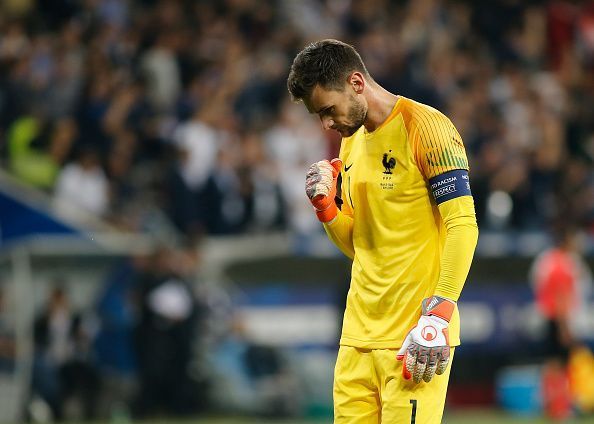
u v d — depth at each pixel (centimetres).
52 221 4400
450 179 1669
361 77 1703
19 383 4228
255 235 4919
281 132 5303
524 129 6119
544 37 7156
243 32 6169
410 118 1705
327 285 4916
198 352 4475
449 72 6334
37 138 4878
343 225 1817
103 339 4384
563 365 4553
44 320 4269
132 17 5875
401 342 1723
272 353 4556
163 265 4450
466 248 1650
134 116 5197
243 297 4788
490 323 5116
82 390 4284
